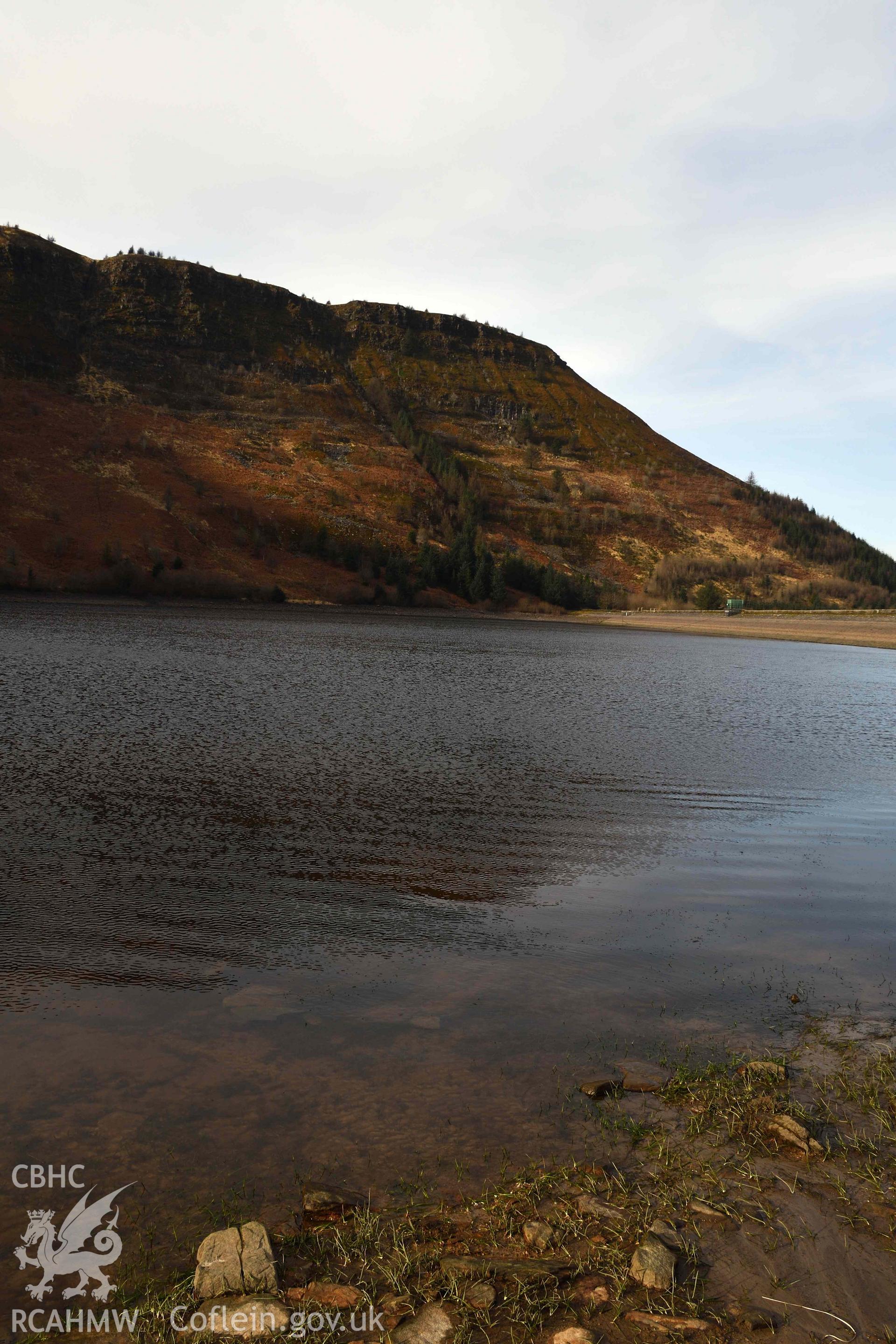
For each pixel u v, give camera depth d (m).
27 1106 5.13
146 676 29.97
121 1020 6.32
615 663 48.59
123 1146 4.77
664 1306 3.58
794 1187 4.46
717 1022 6.53
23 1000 6.60
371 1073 5.62
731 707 29.28
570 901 9.52
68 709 21.75
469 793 14.86
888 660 59.28
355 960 7.64
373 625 80.00
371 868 10.50
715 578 180.12
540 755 18.72
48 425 146.38
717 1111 5.20
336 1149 4.78
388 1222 4.16
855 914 9.20
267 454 178.75
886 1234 4.11
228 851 10.94
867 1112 5.22
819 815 14.03
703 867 10.98
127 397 191.00
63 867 9.96
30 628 51.19
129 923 8.34
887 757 19.78
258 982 7.10
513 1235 4.07
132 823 12.05
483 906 9.26
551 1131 5.00
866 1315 3.57
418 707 25.92
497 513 192.75
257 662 37.88
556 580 137.25
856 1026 6.48
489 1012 6.63
